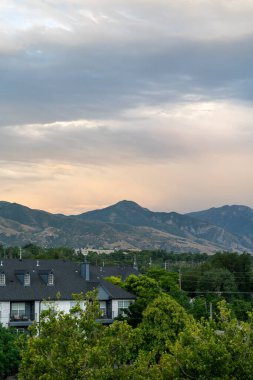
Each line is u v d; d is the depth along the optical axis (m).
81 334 40.72
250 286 151.88
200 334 40.56
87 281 107.69
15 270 107.38
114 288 105.81
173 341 69.25
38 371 39.16
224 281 144.75
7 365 72.44
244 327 40.81
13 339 74.31
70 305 102.38
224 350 38.41
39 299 100.81
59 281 106.50
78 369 38.16
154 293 97.62
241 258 163.50
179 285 134.25
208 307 112.94
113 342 39.62
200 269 161.50
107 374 37.62
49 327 40.72
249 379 38.53
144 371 41.03
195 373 39.25
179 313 71.19
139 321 91.88
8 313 99.75
